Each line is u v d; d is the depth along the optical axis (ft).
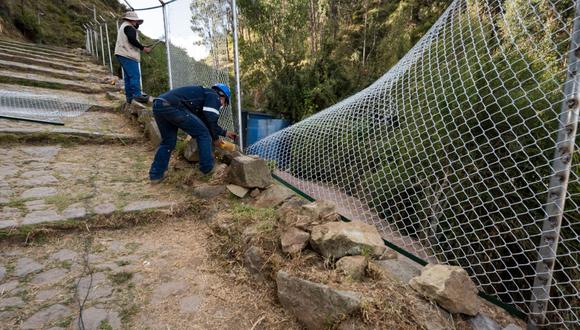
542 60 5.93
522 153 7.02
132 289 6.07
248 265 6.59
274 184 9.93
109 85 26.55
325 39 36.58
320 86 25.39
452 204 8.11
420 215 8.89
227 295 6.08
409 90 8.94
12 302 5.45
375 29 42.83
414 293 5.35
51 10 64.34
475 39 7.20
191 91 10.08
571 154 4.87
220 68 12.83
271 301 5.90
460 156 7.77
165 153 10.40
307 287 5.27
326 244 6.11
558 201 5.05
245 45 45.70
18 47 36.58
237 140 12.92
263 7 46.80
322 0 60.34
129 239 7.82
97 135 14.12
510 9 6.43
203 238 8.05
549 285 5.26
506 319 5.65
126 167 11.97
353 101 12.06
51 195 9.03
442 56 8.00
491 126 7.50
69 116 16.98
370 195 9.96
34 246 7.08
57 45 56.29
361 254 6.05
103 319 5.27
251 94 38.11
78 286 5.99
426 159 8.54
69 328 5.03
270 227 7.13
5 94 18.33
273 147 14.89
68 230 7.64
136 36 17.52
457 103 7.64
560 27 5.59
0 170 10.26
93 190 9.64
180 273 6.65
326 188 11.73
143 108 16.40
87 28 47.47
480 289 6.95
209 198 9.53
